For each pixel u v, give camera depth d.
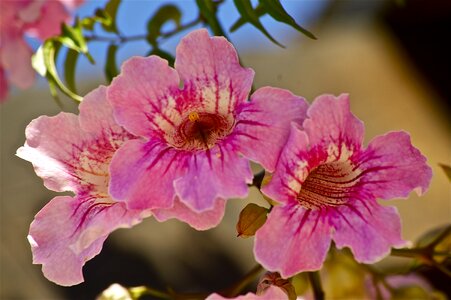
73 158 0.51
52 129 0.51
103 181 0.51
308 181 0.51
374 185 0.50
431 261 0.57
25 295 0.89
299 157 0.49
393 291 0.61
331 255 0.61
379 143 0.50
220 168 0.48
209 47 0.50
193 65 0.50
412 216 1.04
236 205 0.97
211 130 0.51
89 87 1.04
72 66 0.61
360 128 0.50
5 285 0.89
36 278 0.91
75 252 0.48
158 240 0.94
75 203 0.51
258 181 0.51
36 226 0.51
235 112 0.50
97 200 0.51
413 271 0.61
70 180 0.51
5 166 1.01
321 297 0.55
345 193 0.50
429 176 0.50
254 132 0.49
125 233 0.95
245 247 0.94
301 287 0.56
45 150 0.51
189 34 0.50
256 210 0.50
